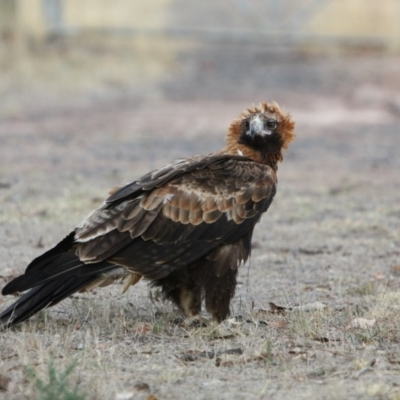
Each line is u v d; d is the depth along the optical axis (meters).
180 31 80.06
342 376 18.22
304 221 34.28
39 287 19.84
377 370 18.56
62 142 49.09
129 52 75.94
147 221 20.34
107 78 67.25
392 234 32.41
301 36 80.81
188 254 20.80
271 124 22.77
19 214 33.22
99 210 20.52
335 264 28.55
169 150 47.84
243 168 21.45
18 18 79.31
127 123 54.81
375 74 72.75
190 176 20.97
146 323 21.31
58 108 58.66
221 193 21.00
